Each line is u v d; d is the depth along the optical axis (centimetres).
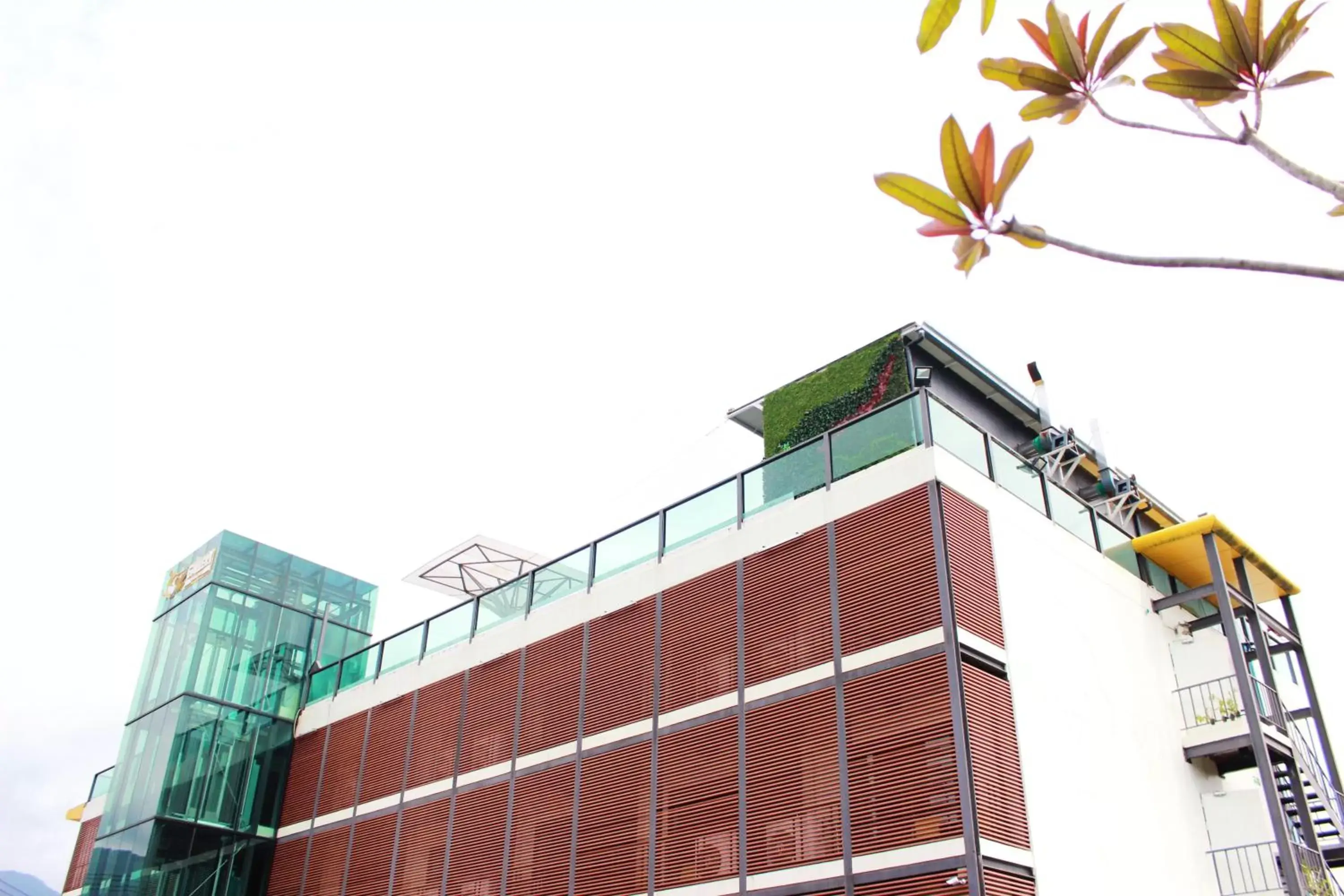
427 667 2511
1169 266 351
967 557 1639
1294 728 1939
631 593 2091
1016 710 1561
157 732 2625
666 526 2109
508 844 2053
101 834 2583
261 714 2747
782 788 1639
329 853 2462
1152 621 2014
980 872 1358
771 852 1608
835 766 1584
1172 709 1923
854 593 1689
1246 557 2044
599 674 2062
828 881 1513
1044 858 1455
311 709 2797
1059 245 353
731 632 1852
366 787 2475
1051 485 1959
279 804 2692
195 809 2523
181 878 2441
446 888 2127
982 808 1413
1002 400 2583
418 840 2256
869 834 1498
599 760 1966
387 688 2592
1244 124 369
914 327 2381
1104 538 2027
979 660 1546
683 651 1919
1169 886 1653
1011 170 336
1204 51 369
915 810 1462
